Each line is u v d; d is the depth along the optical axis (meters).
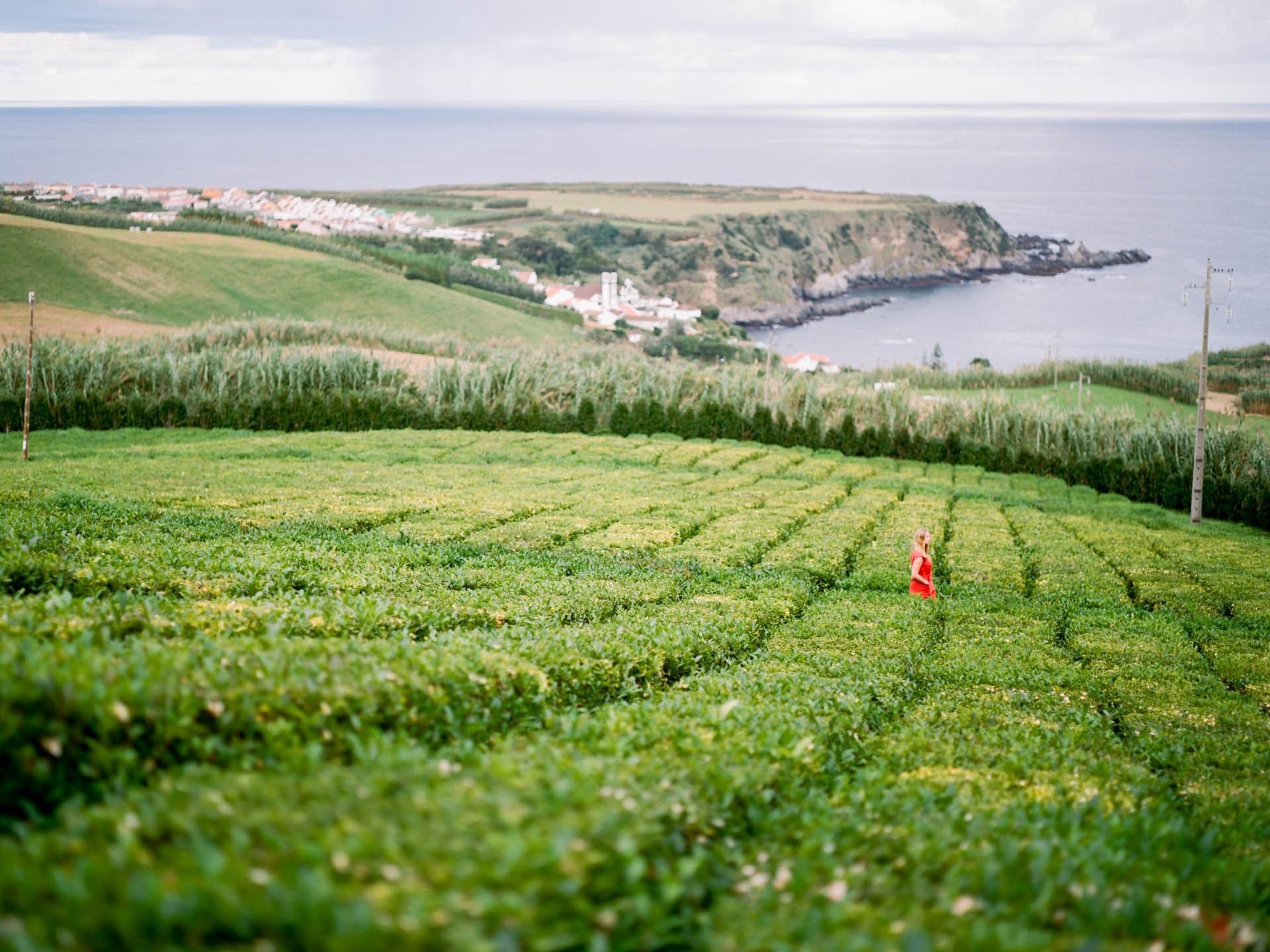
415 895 5.80
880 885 7.57
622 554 28.11
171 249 140.38
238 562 21.50
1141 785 12.66
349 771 8.33
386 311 136.00
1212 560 35.03
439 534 29.20
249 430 60.69
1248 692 19.61
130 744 8.70
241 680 10.01
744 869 7.95
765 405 66.50
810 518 36.88
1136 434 61.75
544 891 6.18
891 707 16.55
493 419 63.72
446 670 11.98
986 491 49.44
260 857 6.23
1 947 4.97
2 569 17.47
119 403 61.12
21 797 8.16
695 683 16.44
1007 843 8.48
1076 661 21.11
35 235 129.25
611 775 8.77
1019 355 181.50
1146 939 7.06
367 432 58.97
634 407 65.50
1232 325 197.12
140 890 5.53
